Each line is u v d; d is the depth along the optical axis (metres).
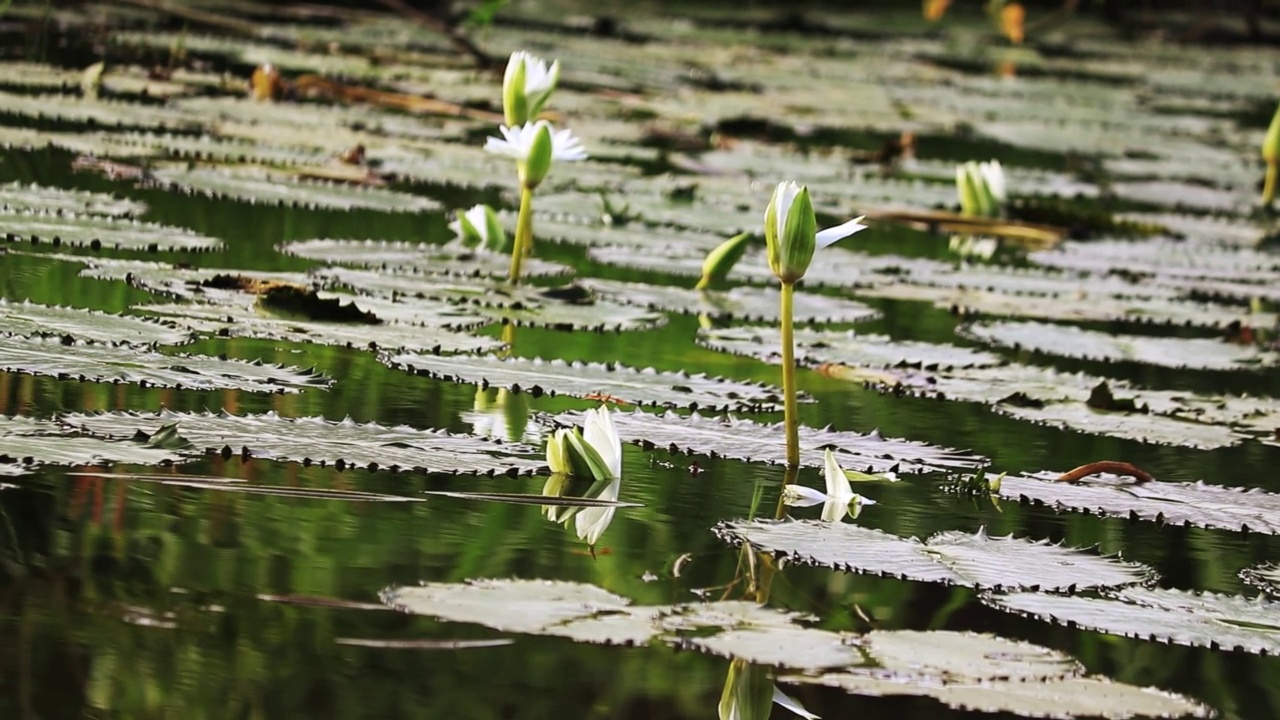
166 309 4.58
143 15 10.16
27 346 4.32
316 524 4.04
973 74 13.11
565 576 3.97
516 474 4.17
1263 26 18.91
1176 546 4.18
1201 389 4.80
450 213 5.52
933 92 11.27
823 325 5.02
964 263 5.57
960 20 18.48
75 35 8.69
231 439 4.15
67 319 4.45
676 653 3.87
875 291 5.27
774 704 3.81
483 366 4.50
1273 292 5.52
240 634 3.84
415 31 11.36
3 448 4.05
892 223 6.39
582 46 11.80
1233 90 13.26
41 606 3.85
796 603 3.96
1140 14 19.59
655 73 10.59
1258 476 4.42
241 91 7.53
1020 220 6.52
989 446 4.45
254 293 4.72
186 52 8.63
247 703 3.75
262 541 3.99
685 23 15.09
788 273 4.28
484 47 10.23
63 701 3.74
